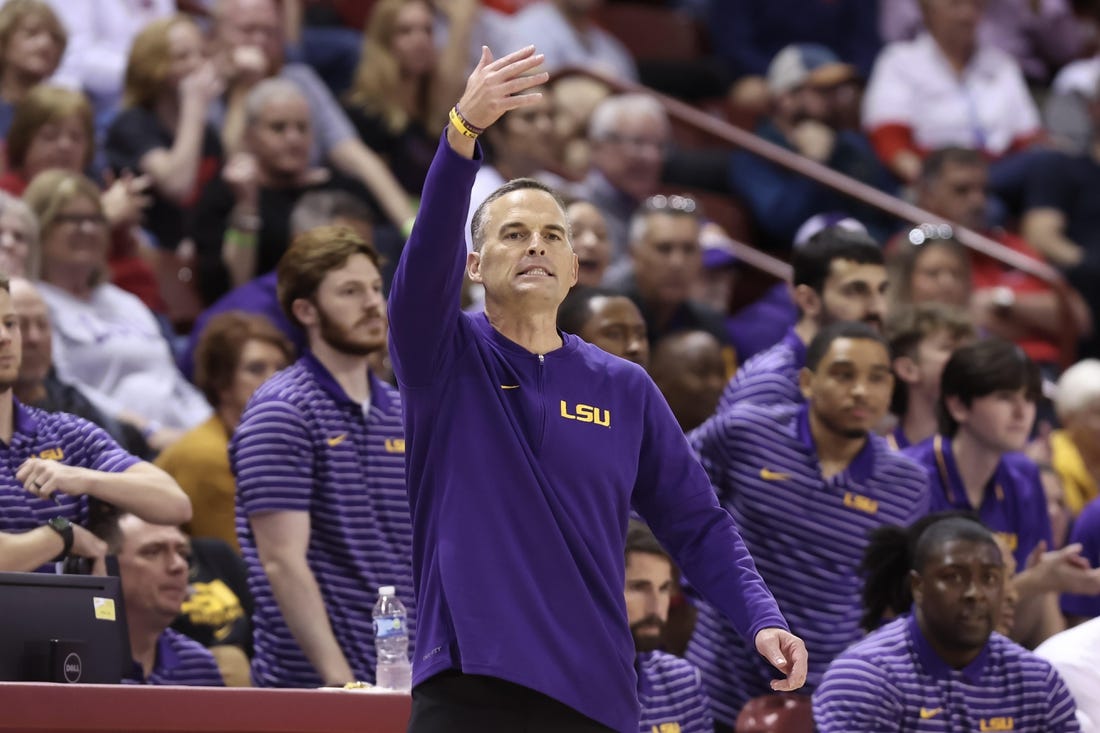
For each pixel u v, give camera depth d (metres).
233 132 28.06
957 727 16.41
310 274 16.62
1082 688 16.97
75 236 22.30
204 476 19.89
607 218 28.31
